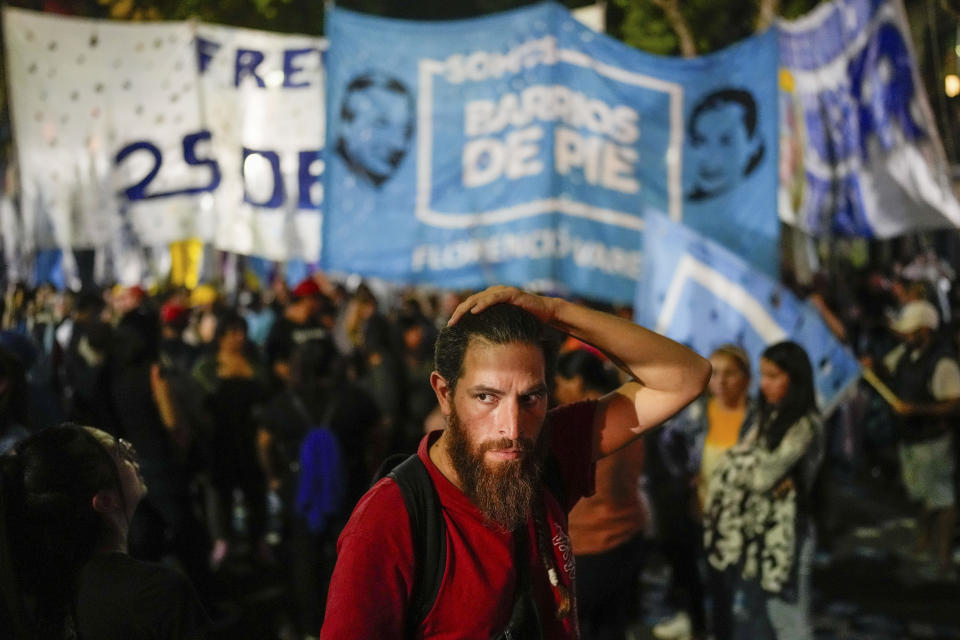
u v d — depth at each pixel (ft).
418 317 38.27
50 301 32.65
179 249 45.55
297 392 19.66
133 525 19.62
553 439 7.52
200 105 27.63
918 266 55.01
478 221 24.26
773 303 18.35
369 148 24.85
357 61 24.89
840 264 71.05
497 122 24.26
